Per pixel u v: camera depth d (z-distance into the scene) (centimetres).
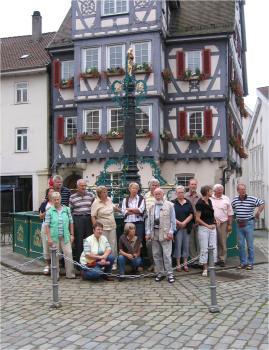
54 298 750
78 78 2420
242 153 2908
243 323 639
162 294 816
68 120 2589
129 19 2334
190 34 2375
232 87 2539
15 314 718
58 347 569
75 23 2430
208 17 2472
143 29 2308
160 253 939
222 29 2362
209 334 598
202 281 916
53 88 2622
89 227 1012
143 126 2308
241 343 563
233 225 1204
